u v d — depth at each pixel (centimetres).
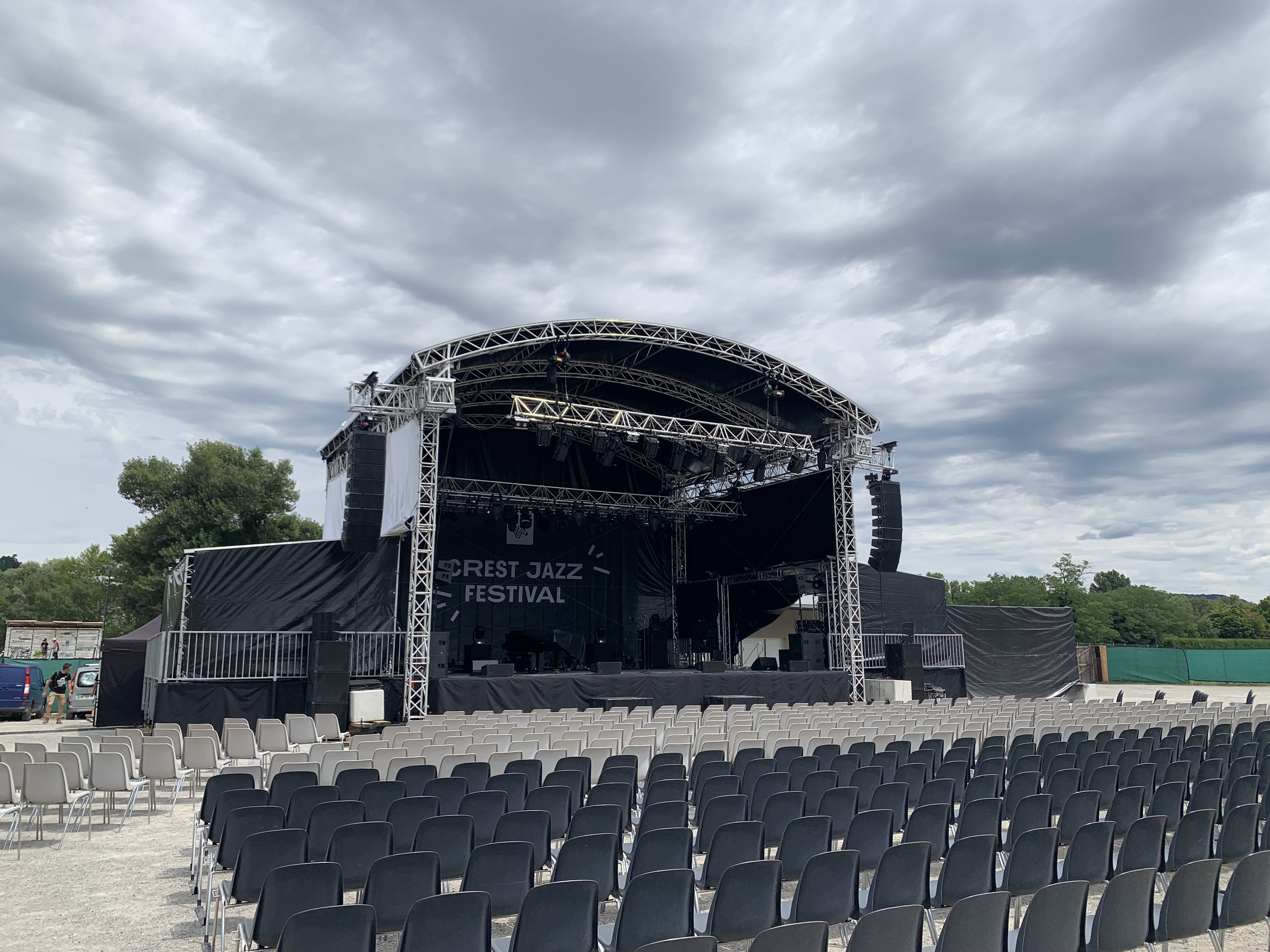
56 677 2086
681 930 414
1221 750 908
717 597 2567
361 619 1755
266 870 473
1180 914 426
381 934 464
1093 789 733
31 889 624
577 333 1725
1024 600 5831
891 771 770
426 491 1627
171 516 3506
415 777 710
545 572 2509
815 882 440
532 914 382
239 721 1091
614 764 810
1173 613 5981
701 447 2289
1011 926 504
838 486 2077
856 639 2033
